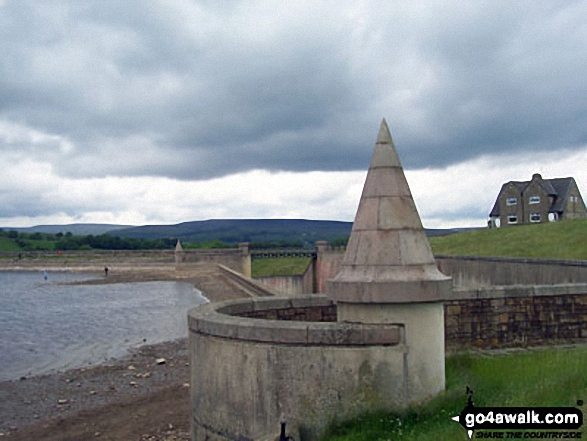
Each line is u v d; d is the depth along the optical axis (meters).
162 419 14.41
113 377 20.97
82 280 81.25
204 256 85.25
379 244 7.91
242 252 83.19
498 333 11.86
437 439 6.54
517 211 70.81
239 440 8.08
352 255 8.09
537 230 48.44
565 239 41.56
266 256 83.00
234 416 8.15
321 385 7.64
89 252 117.94
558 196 68.31
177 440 12.35
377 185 8.25
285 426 7.35
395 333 7.61
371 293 7.63
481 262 34.25
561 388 7.73
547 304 12.18
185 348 26.75
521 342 11.97
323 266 79.25
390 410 7.52
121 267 100.94
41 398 18.19
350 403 7.58
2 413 16.44
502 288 11.95
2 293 62.53
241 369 8.09
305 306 11.20
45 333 33.22
